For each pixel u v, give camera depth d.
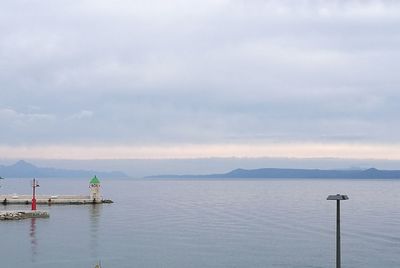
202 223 107.31
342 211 141.88
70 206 157.62
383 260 66.00
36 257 66.25
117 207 155.75
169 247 74.31
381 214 131.75
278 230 94.88
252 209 149.00
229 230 94.56
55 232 90.94
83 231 92.56
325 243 78.94
